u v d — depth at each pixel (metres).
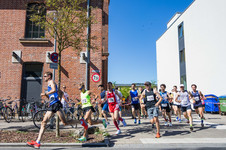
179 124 8.76
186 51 20.44
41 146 4.80
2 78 11.29
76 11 7.06
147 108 6.18
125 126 8.15
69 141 5.20
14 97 11.12
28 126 7.78
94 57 11.86
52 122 7.33
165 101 8.27
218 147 4.77
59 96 5.38
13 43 11.71
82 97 5.64
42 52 11.71
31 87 11.53
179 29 22.56
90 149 4.58
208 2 16.47
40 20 7.09
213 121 9.89
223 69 14.66
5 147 4.71
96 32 12.05
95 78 11.10
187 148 4.68
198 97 8.19
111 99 6.46
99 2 12.36
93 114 9.80
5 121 9.48
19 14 12.06
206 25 16.80
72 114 8.08
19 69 11.46
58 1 6.77
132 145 4.99
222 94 14.71
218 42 15.20
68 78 11.53
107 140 5.28
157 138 5.79
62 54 11.72
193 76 18.97
